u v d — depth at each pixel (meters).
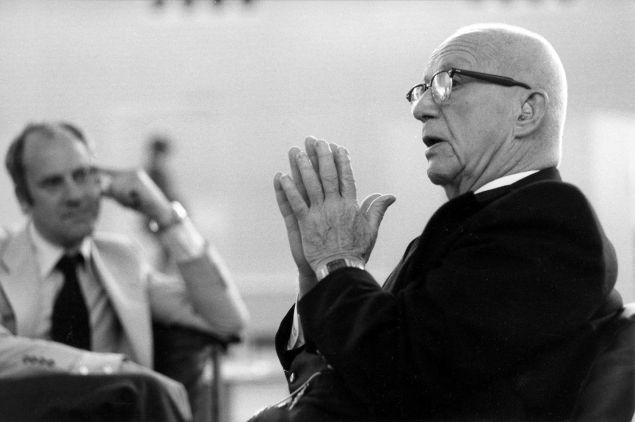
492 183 3.53
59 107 11.84
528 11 9.73
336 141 11.10
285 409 3.50
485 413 3.19
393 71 10.92
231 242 12.77
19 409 3.80
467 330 3.15
